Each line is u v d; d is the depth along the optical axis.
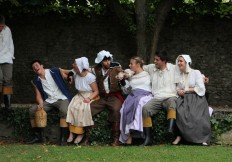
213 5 16.86
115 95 11.48
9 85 12.50
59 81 11.65
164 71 11.43
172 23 17.19
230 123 11.46
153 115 11.28
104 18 17.42
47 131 11.83
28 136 12.07
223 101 17.23
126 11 16.02
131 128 10.99
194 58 17.27
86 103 11.36
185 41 17.27
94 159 9.29
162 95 11.26
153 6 16.25
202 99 11.16
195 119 10.89
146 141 11.03
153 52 15.52
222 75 17.23
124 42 17.36
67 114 11.36
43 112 11.42
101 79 11.48
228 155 9.64
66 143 11.39
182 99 11.15
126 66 17.38
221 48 17.20
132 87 11.48
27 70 17.58
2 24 12.45
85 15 17.42
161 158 9.34
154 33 15.52
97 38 17.48
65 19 17.48
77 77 11.62
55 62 17.58
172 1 15.53
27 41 17.58
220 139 11.46
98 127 11.43
